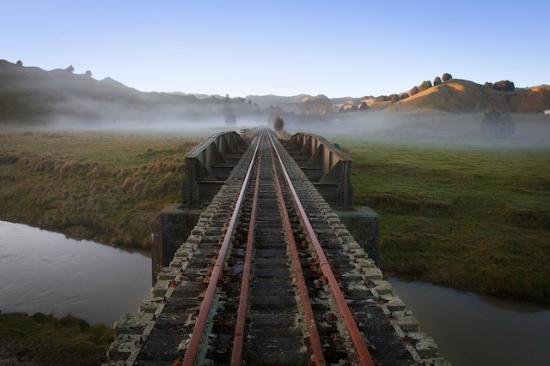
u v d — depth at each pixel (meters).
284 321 5.52
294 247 8.19
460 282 19.62
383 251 22.59
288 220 10.34
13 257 23.20
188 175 15.55
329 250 8.48
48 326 13.22
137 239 25.81
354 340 4.61
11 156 44.72
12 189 35.84
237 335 4.75
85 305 17.31
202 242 8.83
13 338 11.44
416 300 18.09
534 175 38.72
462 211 28.53
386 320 5.39
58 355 10.64
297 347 4.92
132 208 29.86
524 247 22.59
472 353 14.20
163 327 5.20
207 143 20.19
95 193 32.97
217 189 16.39
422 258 21.91
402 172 39.81
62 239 26.62
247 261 7.25
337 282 6.54
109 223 28.03
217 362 4.59
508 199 30.31
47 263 22.34
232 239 8.84
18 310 16.77
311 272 7.27
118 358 4.54
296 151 33.16
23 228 28.88
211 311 5.56
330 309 5.87
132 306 17.27
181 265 7.45
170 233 14.16
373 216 14.30
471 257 21.70
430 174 39.25
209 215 11.13
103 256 23.61
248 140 44.41
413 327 5.25
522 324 16.19
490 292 18.81
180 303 5.85
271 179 17.88
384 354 4.64
